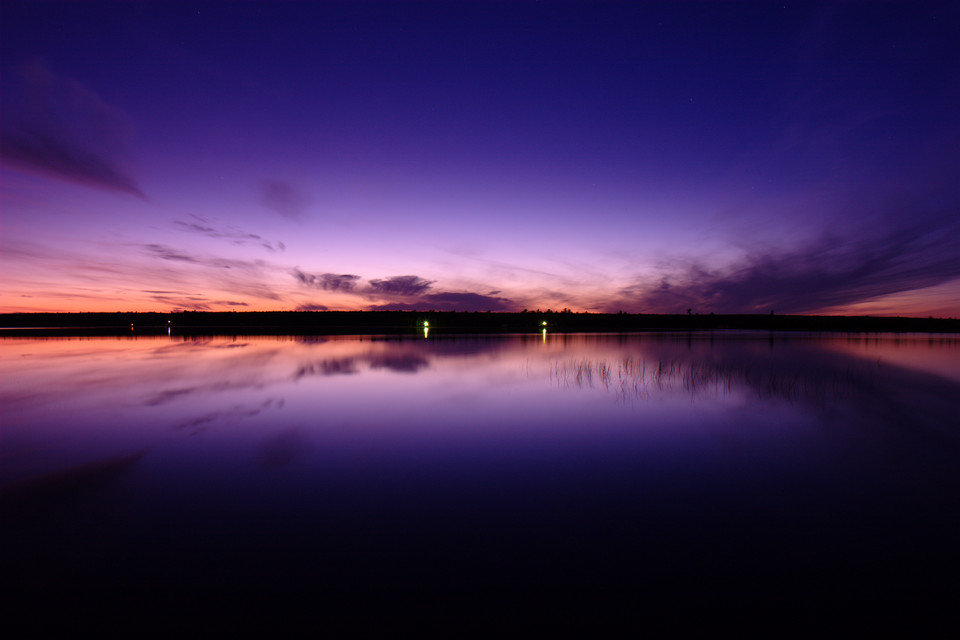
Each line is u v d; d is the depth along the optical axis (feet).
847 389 32.32
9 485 14.61
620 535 11.27
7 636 7.64
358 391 32.01
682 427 22.22
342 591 8.96
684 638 7.69
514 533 11.39
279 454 18.03
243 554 10.34
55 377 38.73
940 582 9.21
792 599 8.68
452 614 8.27
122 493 14.01
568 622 8.07
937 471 15.92
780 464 16.71
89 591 8.91
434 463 16.94
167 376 39.32
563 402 28.14
